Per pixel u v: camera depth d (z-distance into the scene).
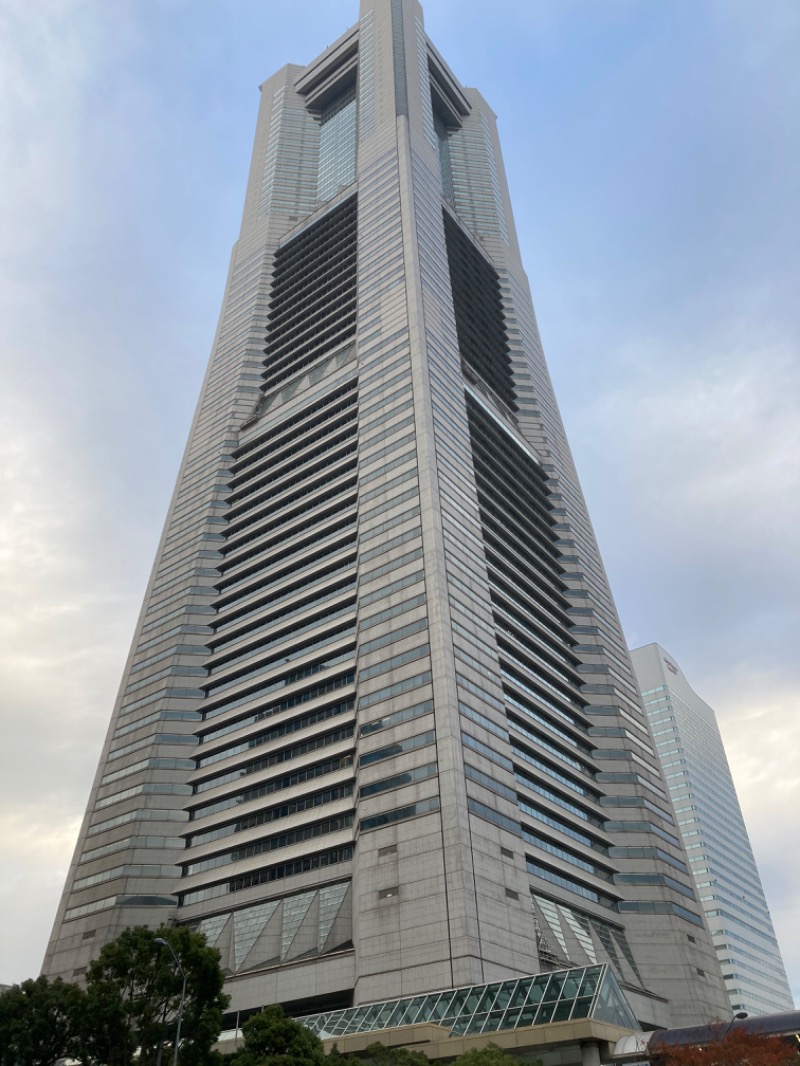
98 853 94.50
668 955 89.25
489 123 198.25
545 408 145.62
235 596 111.06
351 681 90.69
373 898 72.00
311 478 113.31
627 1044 54.38
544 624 111.06
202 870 89.75
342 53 179.00
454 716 77.31
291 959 75.88
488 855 72.12
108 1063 42.06
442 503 94.62
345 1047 60.47
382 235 131.12
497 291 153.88
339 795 84.19
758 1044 47.16
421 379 105.69
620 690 115.31
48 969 87.06
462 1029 58.09
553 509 129.62
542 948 73.69
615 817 99.31
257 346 142.62
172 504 129.62
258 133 190.50
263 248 159.00
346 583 98.88
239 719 98.62
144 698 106.44
